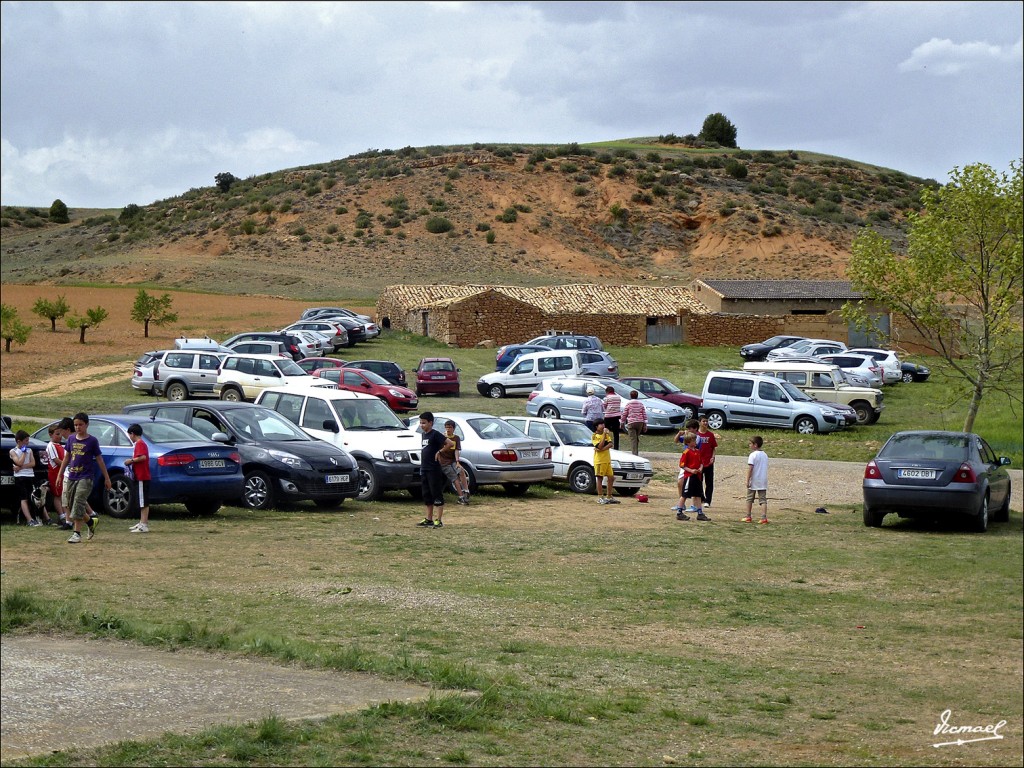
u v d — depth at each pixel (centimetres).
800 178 14825
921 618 1229
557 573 1369
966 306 2828
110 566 1288
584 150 15288
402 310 6506
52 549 1388
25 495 1584
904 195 14662
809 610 1243
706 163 14988
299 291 9712
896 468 1791
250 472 1803
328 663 842
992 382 2673
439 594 1193
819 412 3284
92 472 1457
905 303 2658
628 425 2608
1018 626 1196
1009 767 738
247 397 3447
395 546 1502
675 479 2538
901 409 3947
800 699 880
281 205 13025
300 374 3516
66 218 17288
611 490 2114
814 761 705
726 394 3384
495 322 5953
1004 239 2552
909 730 820
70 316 7056
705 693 868
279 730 649
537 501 2088
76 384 4184
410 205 12988
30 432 2700
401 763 618
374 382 3412
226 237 12344
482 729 700
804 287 6969
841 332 6278
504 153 14838
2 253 13562
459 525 1739
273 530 1598
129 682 787
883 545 1681
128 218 14425
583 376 3881
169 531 1551
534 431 2300
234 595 1148
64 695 751
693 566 1466
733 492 2364
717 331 6372
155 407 1878
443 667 827
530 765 635
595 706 784
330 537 1556
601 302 6431
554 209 13412
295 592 1173
